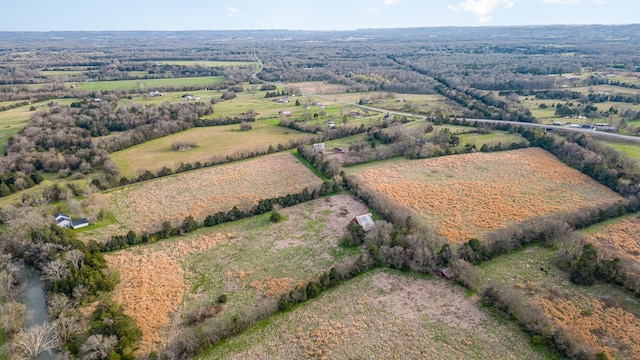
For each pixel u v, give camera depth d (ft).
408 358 161.48
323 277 203.21
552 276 208.64
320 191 307.17
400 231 238.07
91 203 287.69
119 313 183.52
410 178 339.57
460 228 257.96
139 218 279.08
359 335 173.58
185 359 162.71
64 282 195.42
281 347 168.86
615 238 240.53
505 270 214.28
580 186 313.94
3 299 196.65
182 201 304.30
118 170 343.46
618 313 183.21
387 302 193.06
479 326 177.47
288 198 293.23
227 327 175.22
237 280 213.66
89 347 156.25
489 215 273.13
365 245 242.17
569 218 251.60
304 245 244.42
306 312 188.44
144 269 222.69
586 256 211.20
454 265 207.21
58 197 300.61
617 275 200.95
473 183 325.21
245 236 255.70
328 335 173.88
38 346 162.71
